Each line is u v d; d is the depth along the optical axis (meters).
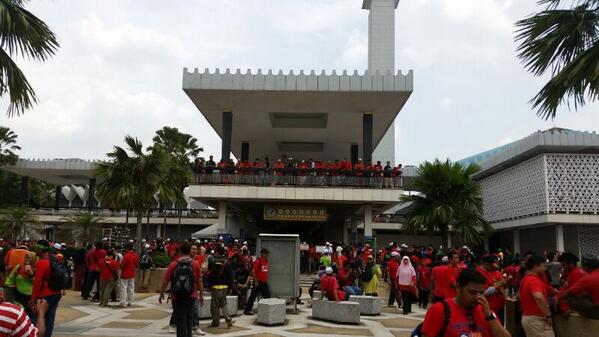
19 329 3.41
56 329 9.52
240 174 24.42
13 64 8.47
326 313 11.35
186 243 7.89
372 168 24.44
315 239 32.78
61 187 60.53
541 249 35.38
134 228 48.69
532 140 30.06
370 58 71.38
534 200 31.75
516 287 10.93
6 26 8.13
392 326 10.85
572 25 7.45
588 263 6.35
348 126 31.56
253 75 24.39
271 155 40.72
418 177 24.48
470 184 24.25
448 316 3.39
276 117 31.12
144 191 19.31
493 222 39.59
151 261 18.06
